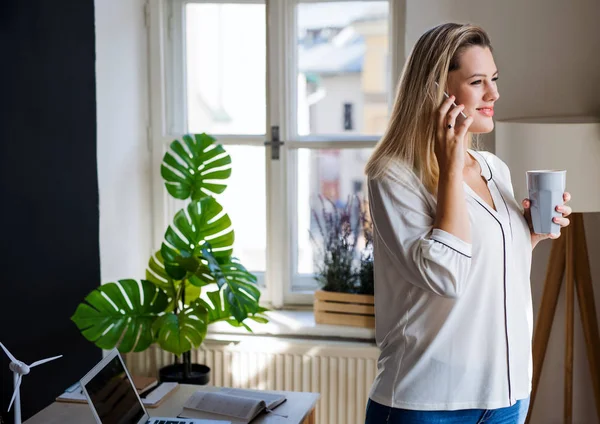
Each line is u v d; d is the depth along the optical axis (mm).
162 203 4141
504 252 2062
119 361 2590
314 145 3996
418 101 2066
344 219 3896
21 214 3779
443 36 2062
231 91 4102
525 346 2109
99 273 3738
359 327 3779
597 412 3443
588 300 3389
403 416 2068
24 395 3883
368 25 3961
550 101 3584
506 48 3590
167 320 3537
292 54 4020
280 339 3828
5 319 3863
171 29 4090
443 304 2037
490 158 2283
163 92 4098
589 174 2998
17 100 3713
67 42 3635
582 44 3525
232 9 4047
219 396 2791
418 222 2023
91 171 3689
